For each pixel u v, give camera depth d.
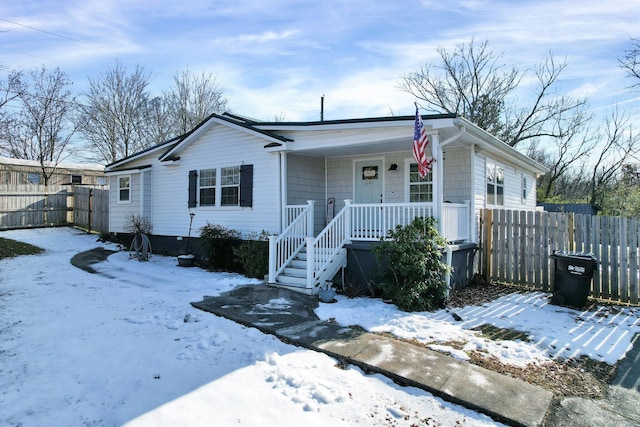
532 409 3.33
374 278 7.78
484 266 9.12
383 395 3.55
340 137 8.77
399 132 7.92
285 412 3.17
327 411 3.22
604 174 27.81
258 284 8.16
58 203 17.48
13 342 4.49
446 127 7.18
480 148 9.43
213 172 11.30
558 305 6.95
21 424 2.91
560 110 26.55
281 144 9.50
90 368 3.87
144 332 4.93
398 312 6.31
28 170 20.23
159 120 27.83
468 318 6.11
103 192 15.95
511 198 12.65
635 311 6.65
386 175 10.36
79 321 5.30
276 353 4.36
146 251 11.27
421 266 6.44
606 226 7.35
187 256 10.56
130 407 3.17
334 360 4.31
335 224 8.07
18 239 13.67
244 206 10.38
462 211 8.75
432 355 4.43
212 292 7.30
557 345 4.99
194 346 4.49
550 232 8.17
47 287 7.30
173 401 3.28
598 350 4.86
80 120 25.45
